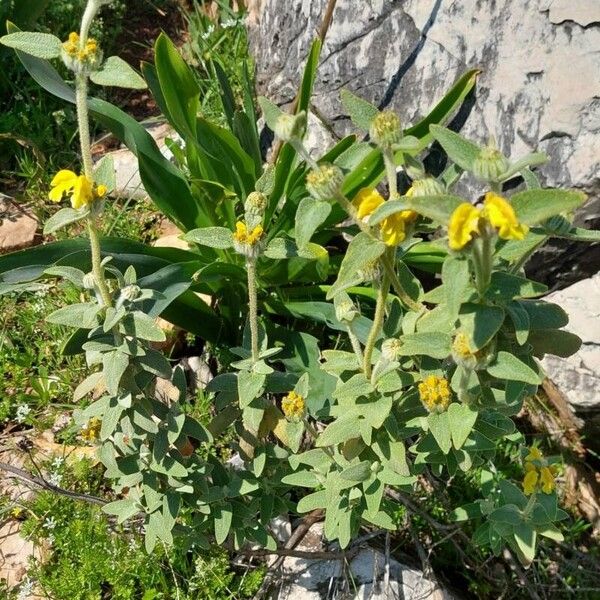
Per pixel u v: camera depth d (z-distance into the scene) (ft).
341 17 3.07
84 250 2.50
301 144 1.53
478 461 2.17
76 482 2.73
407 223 1.53
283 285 3.16
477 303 1.57
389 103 2.91
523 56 2.60
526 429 3.21
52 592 2.48
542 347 1.91
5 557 2.61
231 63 4.00
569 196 1.32
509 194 2.63
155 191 2.90
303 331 3.17
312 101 3.19
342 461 2.11
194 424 2.19
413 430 2.03
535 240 1.58
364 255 1.52
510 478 2.96
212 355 3.18
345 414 1.93
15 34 1.60
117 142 3.95
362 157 1.65
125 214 3.55
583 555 2.84
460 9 2.74
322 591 2.52
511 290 1.55
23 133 3.81
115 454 2.22
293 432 2.09
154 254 2.80
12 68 4.02
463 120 2.72
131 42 4.47
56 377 3.03
